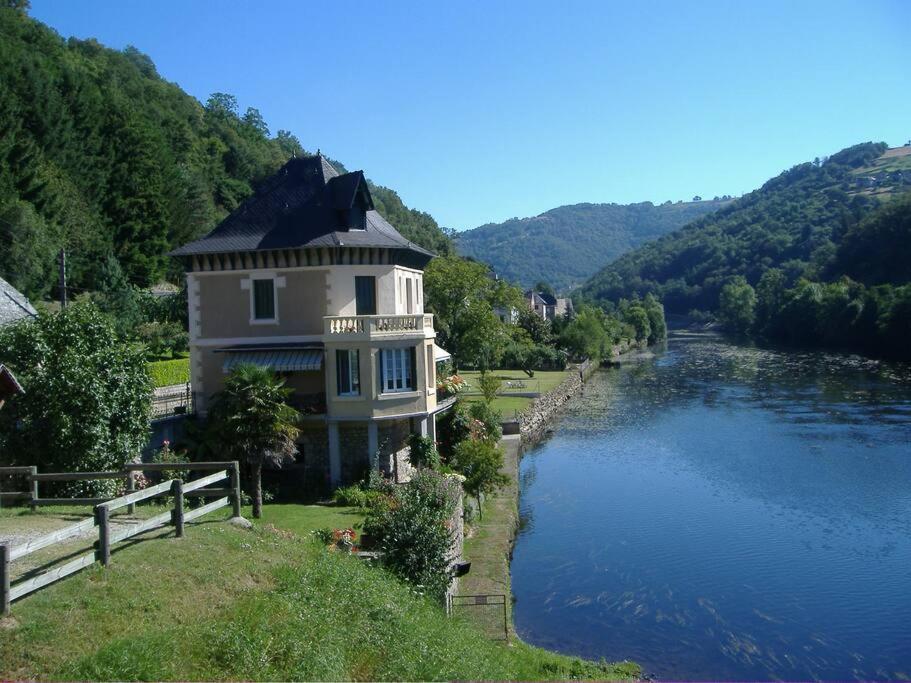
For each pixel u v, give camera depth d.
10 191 69.19
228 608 14.89
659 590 28.72
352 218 36.28
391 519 22.72
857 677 22.34
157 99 143.75
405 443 35.88
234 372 28.64
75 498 20.91
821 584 28.91
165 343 61.66
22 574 14.31
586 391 85.19
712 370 99.62
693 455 50.12
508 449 49.69
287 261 34.97
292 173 38.53
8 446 22.67
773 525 35.66
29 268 62.84
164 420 31.58
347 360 33.78
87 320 24.89
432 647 16.70
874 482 42.00
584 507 39.59
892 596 27.73
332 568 18.17
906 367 92.50
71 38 146.88
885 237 144.25
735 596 28.05
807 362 102.81
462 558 28.59
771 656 23.58
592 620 26.25
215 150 139.50
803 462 46.75
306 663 13.62
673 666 23.00
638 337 153.12
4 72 83.75
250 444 27.56
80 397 23.11
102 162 91.00
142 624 13.40
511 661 20.02
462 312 72.38
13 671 11.37
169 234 98.75
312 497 32.69
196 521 19.03
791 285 169.25
